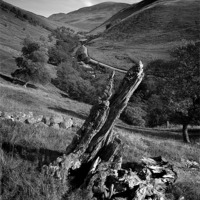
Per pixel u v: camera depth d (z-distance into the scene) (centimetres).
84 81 7606
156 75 6562
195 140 3058
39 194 680
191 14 18175
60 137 1183
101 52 15425
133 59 13238
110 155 821
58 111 3484
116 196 785
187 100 2864
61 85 8306
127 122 4969
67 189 742
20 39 16600
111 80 800
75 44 19088
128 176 817
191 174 1260
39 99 3962
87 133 790
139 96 6241
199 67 2975
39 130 1179
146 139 1994
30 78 5978
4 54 9112
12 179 707
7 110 1827
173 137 3133
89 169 804
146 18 19788
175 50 3212
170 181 955
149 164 972
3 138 954
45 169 765
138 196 783
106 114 775
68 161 779
